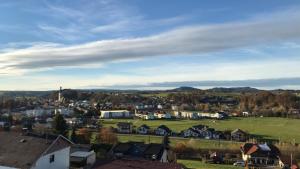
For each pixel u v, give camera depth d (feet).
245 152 272.72
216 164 236.43
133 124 442.91
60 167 135.85
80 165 160.56
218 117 543.39
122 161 128.57
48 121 393.91
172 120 508.53
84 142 253.24
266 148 276.21
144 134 370.73
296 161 252.21
